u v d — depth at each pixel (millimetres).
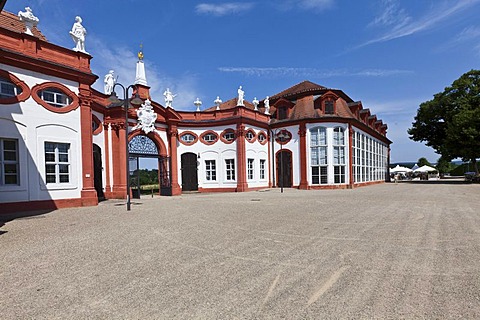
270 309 3674
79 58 15047
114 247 6727
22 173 13000
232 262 5555
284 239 7316
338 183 28438
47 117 13867
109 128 20312
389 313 3523
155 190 29375
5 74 12555
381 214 11078
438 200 15797
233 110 27766
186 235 7906
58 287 4469
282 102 30984
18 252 6352
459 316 3430
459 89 35688
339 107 30562
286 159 30203
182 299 3998
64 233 8281
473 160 34969
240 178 26641
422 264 5273
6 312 3701
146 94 22656
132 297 4086
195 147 27828
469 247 6340
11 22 15344
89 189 15289
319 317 3451
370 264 5328
